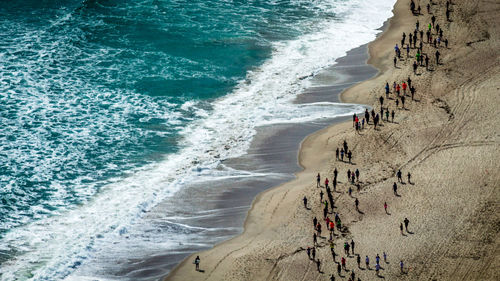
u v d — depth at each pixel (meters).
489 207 61.03
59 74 85.25
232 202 65.00
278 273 54.81
